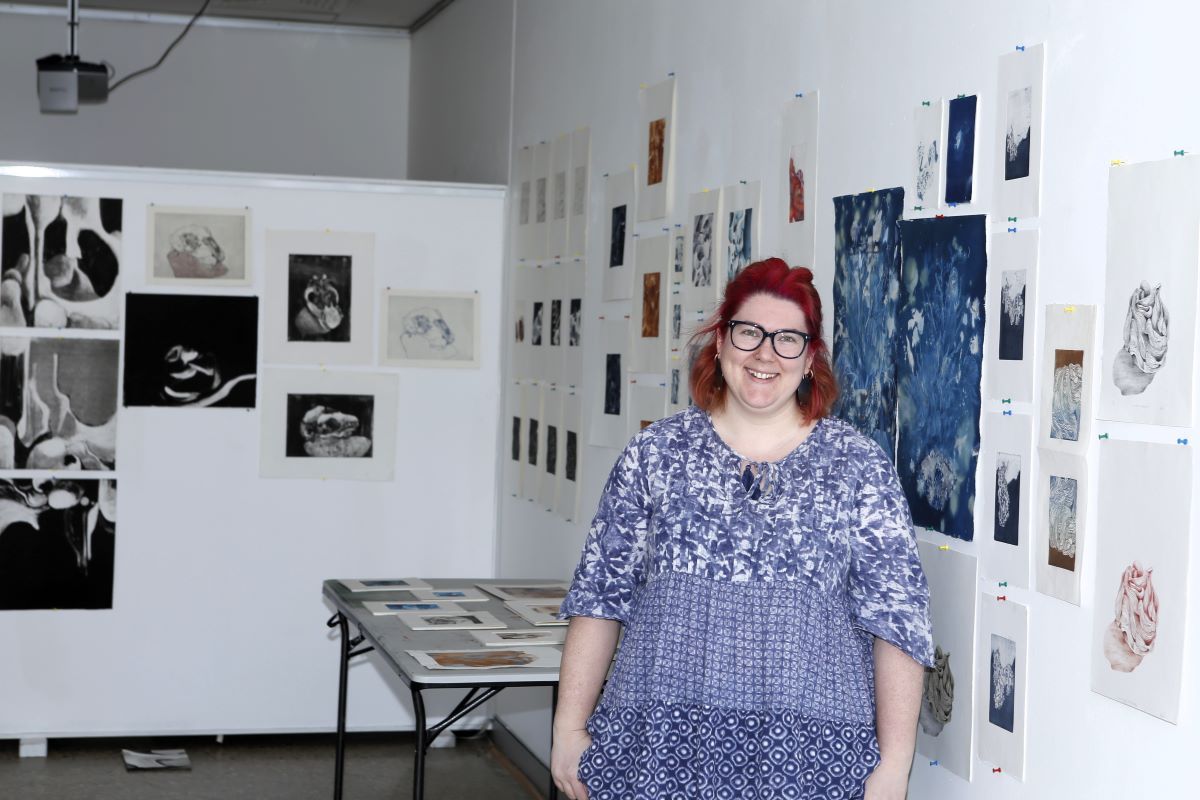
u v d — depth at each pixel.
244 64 7.21
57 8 6.95
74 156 7.05
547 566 4.72
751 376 2.18
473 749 5.26
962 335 2.39
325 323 5.10
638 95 3.99
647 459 2.25
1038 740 2.18
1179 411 1.85
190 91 7.16
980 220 2.34
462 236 5.23
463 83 6.15
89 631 4.95
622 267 4.08
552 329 4.73
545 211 4.84
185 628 5.03
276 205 5.04
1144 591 1.92
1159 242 1.89
